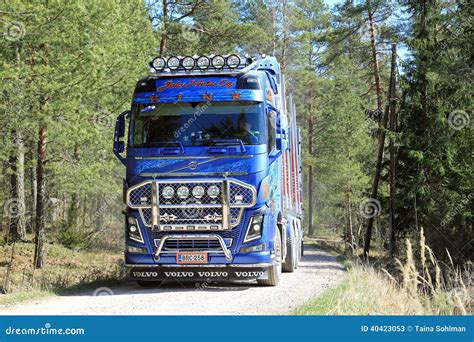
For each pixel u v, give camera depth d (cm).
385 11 4719
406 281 759
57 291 1291
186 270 1311
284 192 1655
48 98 1800
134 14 2489
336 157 4794
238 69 1374
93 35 1888
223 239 1295
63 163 2236
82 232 3161
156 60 1388
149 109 1341
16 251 2633
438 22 3319
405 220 3447
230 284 1470
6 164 2286
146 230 1312
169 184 1303
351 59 5212
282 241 1559
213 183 1293
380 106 4728
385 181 3675
